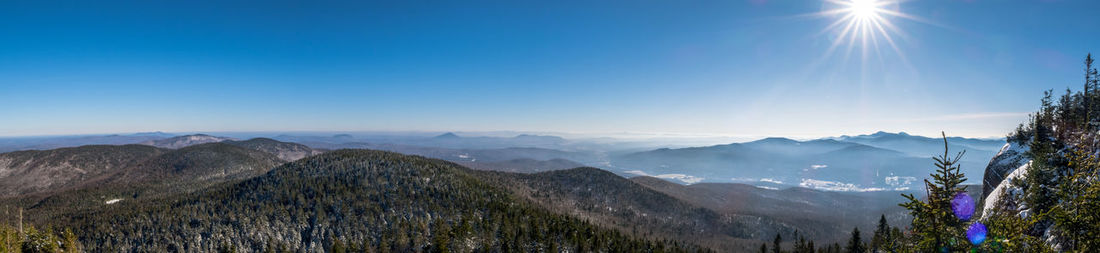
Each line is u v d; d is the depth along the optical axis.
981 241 14.91
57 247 102.44
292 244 159.38
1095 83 77.25
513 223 167.38
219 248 159.62
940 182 15.00
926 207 15.42
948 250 15.08
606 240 164.25
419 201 197.38
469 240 149.25
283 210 188.00
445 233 149.12
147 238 174.75
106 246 170.00
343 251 141.50
